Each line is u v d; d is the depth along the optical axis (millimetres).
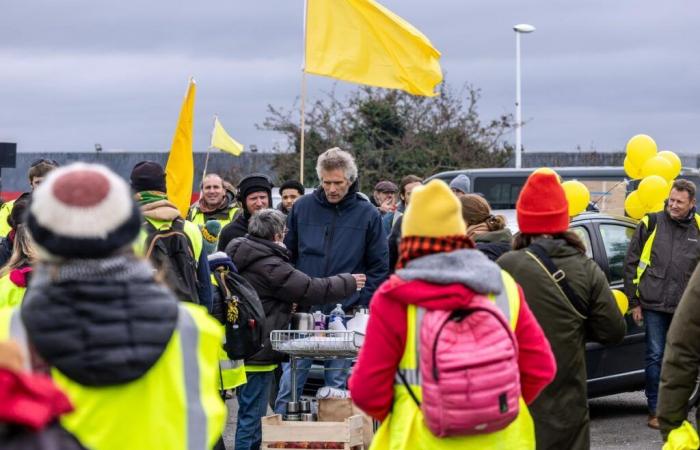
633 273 10625
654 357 10547
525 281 6145
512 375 4379
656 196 11750
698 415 5172
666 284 10477
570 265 6176
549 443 6059
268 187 10750
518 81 36125
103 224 3408
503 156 38031
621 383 10797
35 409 2773
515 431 4555
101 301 3439
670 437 5086
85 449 2996
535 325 4707
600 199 18422
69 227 3377
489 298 4555
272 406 10234
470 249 4531
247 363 8469
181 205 10688
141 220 3555
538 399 6074
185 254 7223
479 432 4371
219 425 3650
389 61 13625
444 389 4289
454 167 37750
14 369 2797
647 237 10625
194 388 3598
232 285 8016
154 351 3473
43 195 3412
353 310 9367
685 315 5004
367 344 4469
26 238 6449
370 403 4484
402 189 13445
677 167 12688
